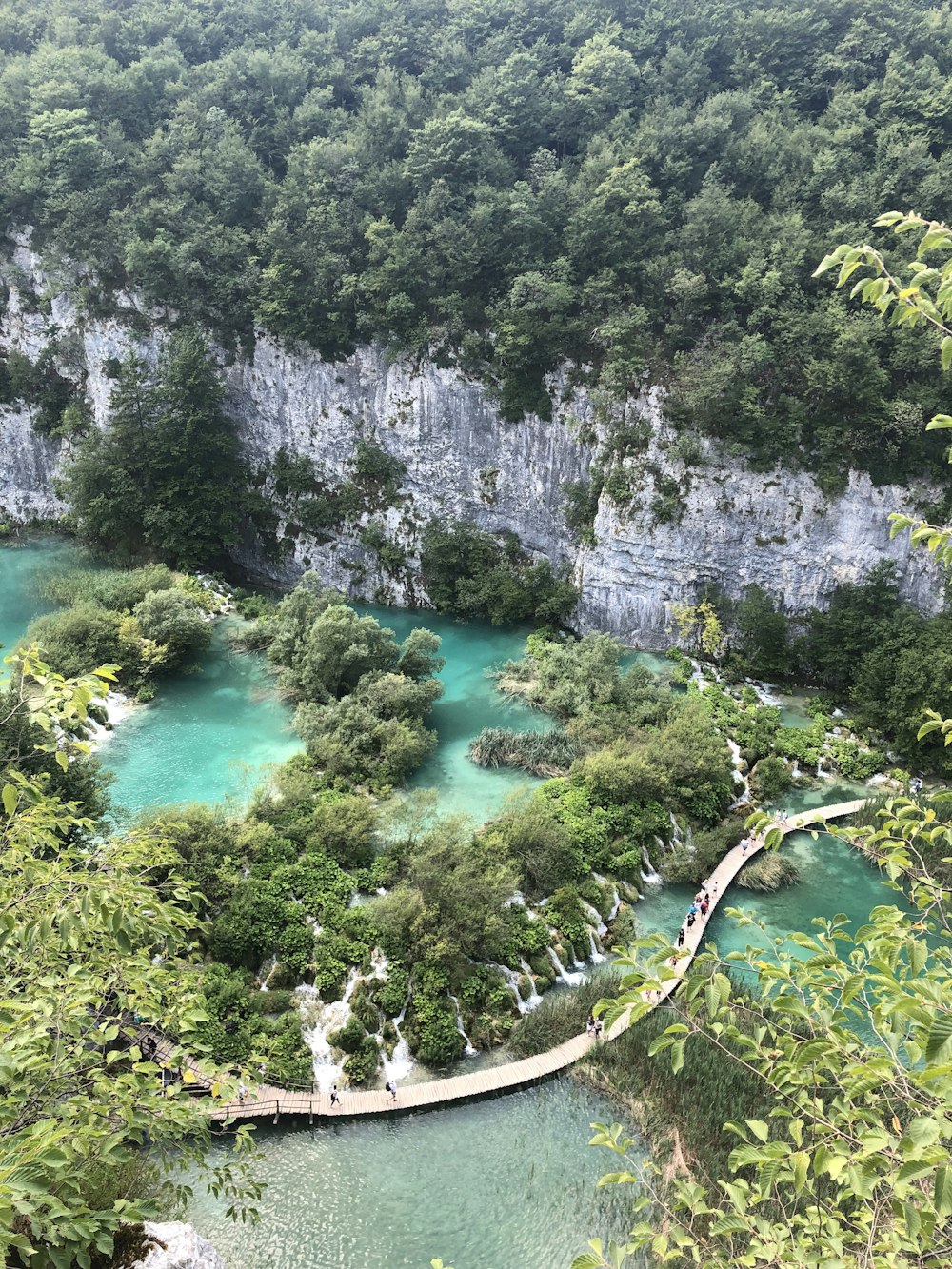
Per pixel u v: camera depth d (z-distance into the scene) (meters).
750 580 59.50
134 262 65.88
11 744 32.69
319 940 33.81
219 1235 24.62
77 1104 11.27
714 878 40.38
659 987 8.88
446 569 68.56
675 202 62.44
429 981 32.38
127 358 70.50
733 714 52.91
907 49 67.00
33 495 77.00
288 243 66.31
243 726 50.25
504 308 62.44
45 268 71.44
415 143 65.88
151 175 69.50
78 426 73.38
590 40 69.19
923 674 48.16
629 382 60.62
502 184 66.38
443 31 76.06
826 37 69.38
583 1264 9.35
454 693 56.56
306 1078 29.59
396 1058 31.09
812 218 60.56
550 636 63.56
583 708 51.53
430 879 34.62
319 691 51.72
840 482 55.56
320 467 71.44
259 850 36.66
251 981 32.66
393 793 44.25
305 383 70.25
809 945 9.95
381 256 65.69
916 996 7.67
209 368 68.44
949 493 53.38
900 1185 6.79
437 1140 28.22
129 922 10.95
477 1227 25.48
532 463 66.00
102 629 53.53
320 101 73.56
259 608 64.44
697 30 72.69
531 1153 27.83
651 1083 29.58
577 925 36.19
